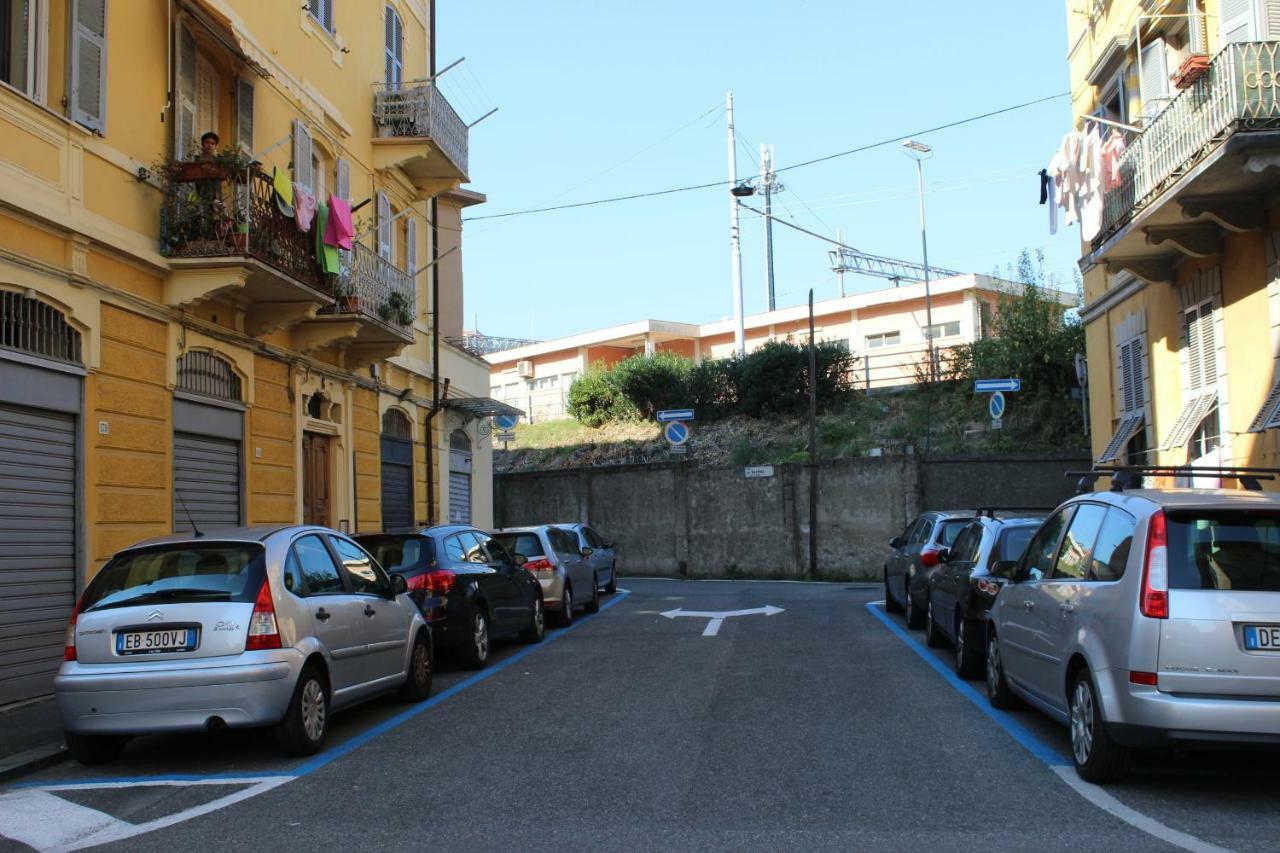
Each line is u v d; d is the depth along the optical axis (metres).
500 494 31.41
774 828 5.54
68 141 10.73
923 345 39.22
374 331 16.75
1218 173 11.44
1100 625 6.30
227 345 13.64
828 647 12.86
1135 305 16.86
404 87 20.31
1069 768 6.81
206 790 6.76
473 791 6.49
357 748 7.94
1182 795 6.12
